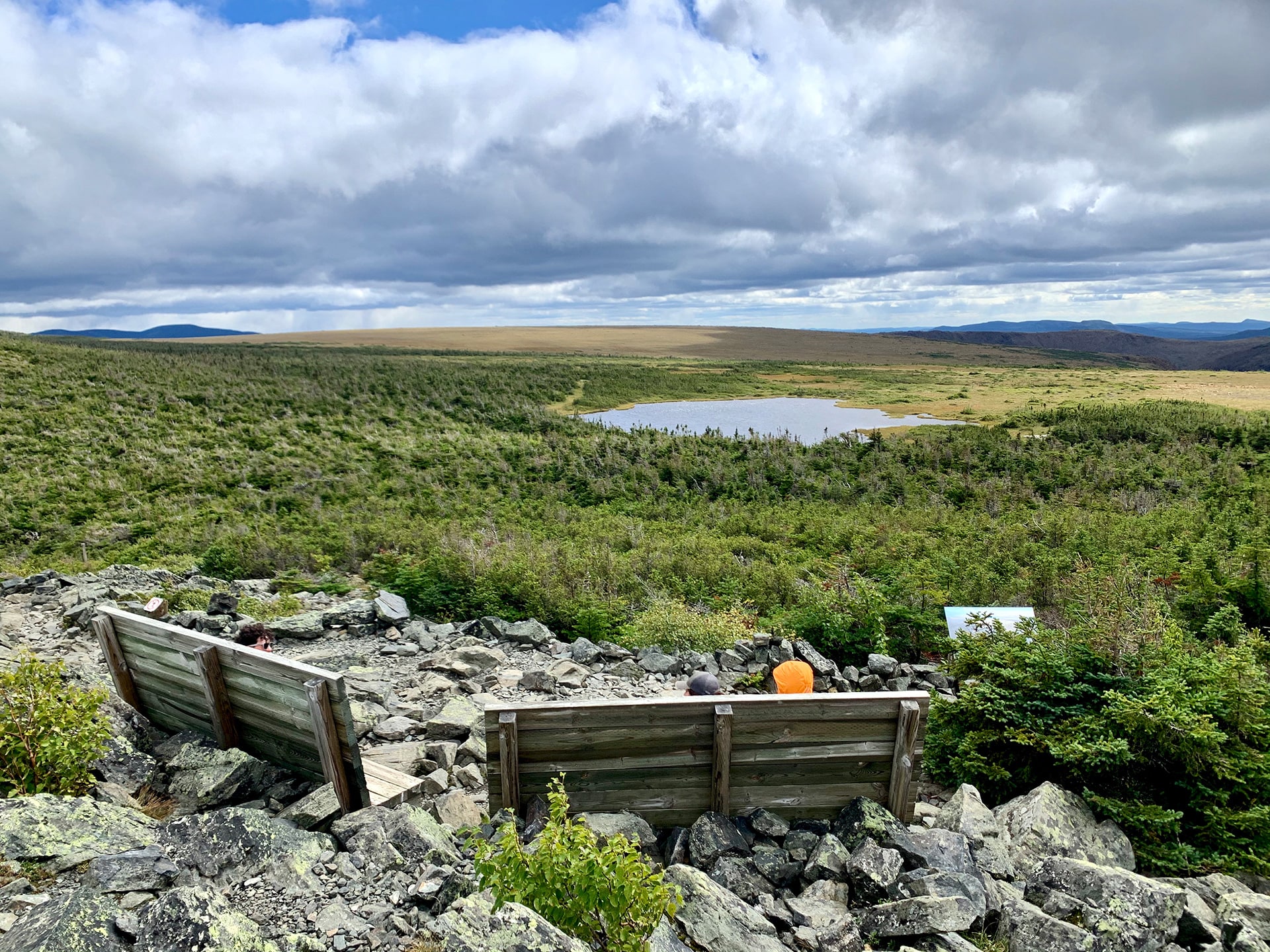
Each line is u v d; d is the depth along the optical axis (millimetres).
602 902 3375
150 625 5816
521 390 93500
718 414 86938
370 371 84312
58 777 4660
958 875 4434
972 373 159500
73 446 38812
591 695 8836
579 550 19938
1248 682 6141
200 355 90062
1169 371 161000
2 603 12141
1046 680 6492
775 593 14852
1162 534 19094
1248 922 4527
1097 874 4578
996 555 17156
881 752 5027
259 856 4148
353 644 10906
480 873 3680
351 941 3641
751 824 4953
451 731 7008
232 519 28250
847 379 140500
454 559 14375
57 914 3176
